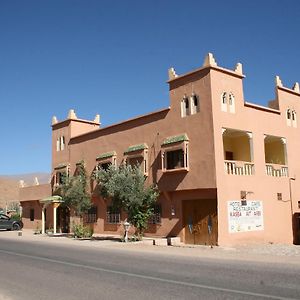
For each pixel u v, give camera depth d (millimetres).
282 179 24812
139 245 20828
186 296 8344
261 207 22969
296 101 27172
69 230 33062
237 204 21562
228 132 23125
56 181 34125
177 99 23250
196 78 22266
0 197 83375
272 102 26375
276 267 12250
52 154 35406
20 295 9125
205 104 21594
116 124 27812
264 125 24312
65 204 29406
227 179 21219
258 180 23109
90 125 34562
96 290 9297
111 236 26906
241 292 8562
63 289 9578
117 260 14586
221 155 21156
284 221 24359
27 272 12344
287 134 25969
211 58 21609
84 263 13961
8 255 17094
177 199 22984
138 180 22781
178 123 23062
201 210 21578
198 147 21719
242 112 22891
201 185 21281
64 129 34125
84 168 30688
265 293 8414
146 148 25031
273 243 22922
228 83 22328
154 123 24766
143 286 9555
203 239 21281
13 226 40250
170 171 22781
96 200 29656
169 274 11164
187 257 15367
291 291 8578
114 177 22688
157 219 24266
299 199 25922
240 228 21531
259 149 23656
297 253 17062
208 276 10680
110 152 28047
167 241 21922
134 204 22531
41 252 18047
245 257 15148
